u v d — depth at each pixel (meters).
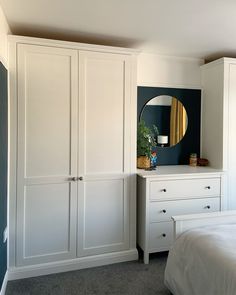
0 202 1.95
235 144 3.09
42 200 2.44
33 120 2.39
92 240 2.61
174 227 2.01
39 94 2.39
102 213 2.63
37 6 2.01
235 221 2.15
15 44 2.31
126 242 2.73
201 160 3.31
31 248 2.42
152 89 3.29
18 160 2.36
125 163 2.70
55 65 2.43
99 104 2.58
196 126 3.49
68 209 2.52
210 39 2.73
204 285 1.59
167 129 3.38
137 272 2.50
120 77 2.65
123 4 1.99
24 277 2.38
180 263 1.86
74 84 2.49
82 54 2.51
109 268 2.57
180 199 2.77
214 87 3.20
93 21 2.29
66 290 2.21
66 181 2.50
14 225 2.36
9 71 2.30
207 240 1.72
